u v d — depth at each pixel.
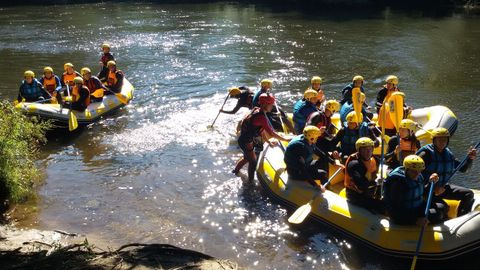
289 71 13.00
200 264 4.64
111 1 29.19
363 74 12.63
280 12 24.27
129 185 6.68
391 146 6.52
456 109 9.80
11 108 6.69
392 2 26.22
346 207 5.41
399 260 4.89
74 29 19.75
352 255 5.09
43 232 5.40
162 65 13.79
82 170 7.17
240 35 18.14
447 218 5.17
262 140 7.68
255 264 4.96
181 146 8.08
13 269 4.34
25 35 18.41
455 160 5.55
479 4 24.66
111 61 10.42
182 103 10.38
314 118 6.61
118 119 9.41
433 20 21.14
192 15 23.59
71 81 10.00
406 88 11.37
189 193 6.47
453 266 4.81
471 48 15.48
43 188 6.59
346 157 6.20
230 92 8.68
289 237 5.44
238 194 6.43
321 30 18.92
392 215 4.96
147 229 5.59
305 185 5.92
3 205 6.04
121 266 4.50
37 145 8.12
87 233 5.49
